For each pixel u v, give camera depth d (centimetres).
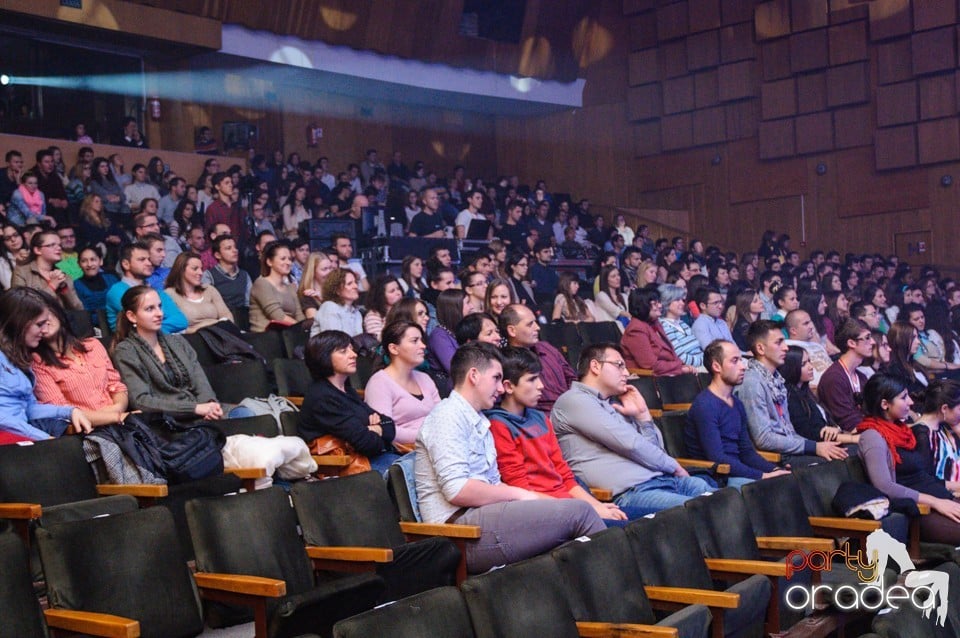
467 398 328
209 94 1105
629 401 393
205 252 704
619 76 1349
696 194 1303
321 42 1097
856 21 1188
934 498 411
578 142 1368
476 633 226
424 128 1303
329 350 363
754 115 1263
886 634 252
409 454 334
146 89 1059
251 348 462
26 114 978
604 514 340
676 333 629
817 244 1230
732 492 335
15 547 224
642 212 1318
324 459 354
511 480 337
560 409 389
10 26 946
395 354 392
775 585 306
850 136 1200
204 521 264
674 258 995
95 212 735
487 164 1366
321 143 1202
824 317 753
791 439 464
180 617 253
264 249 568
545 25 1288
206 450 326
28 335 346
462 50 1216
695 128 1298
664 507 366
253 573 267
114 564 246
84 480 305
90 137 1016
